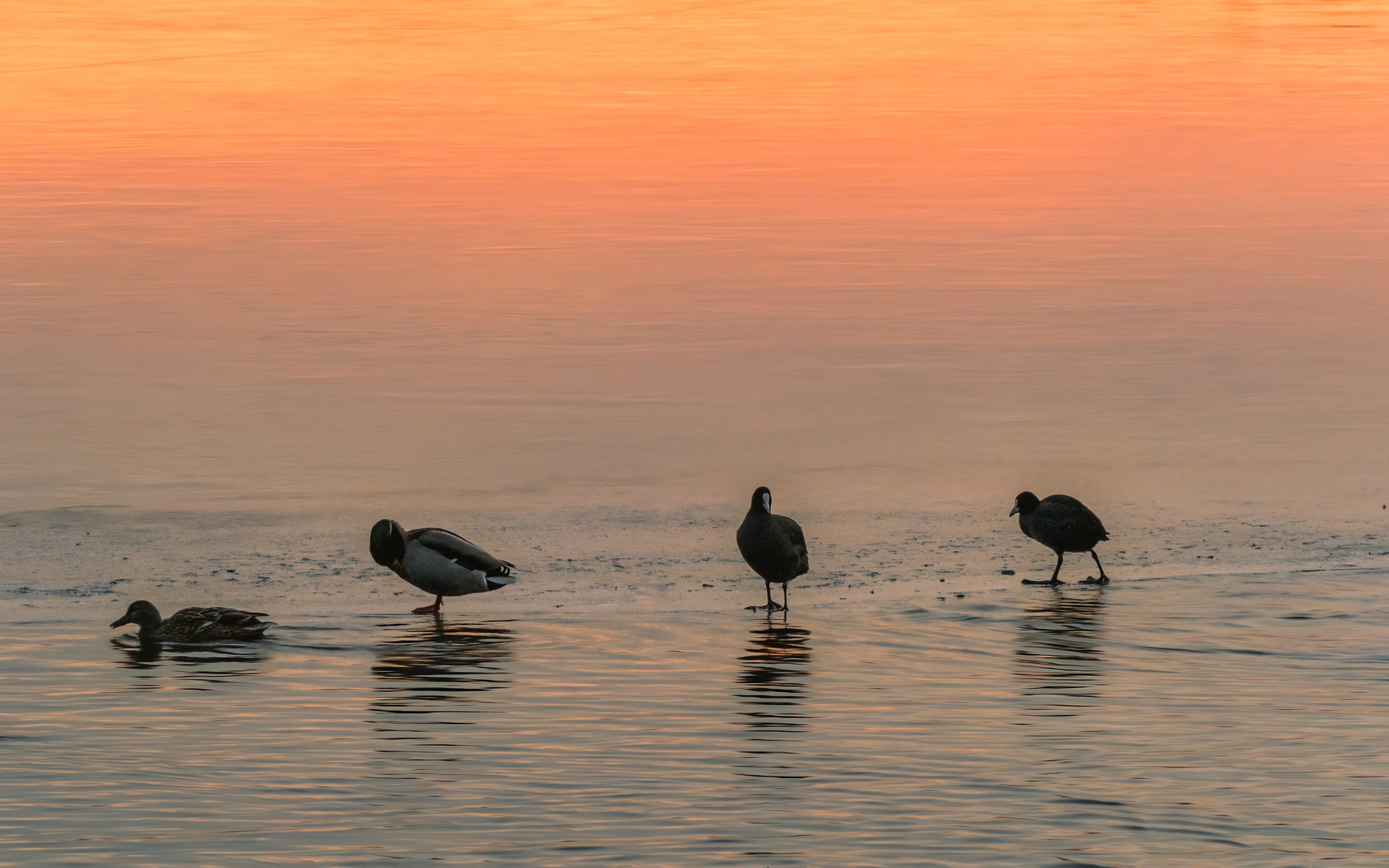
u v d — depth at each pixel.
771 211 40.09
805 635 14.41
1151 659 13.66
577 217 39.44
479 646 13.96
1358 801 10.37
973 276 33.47
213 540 17.34
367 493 19.38
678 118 53.88
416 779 10.70
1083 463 21.14
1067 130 52.16
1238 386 25.36
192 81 61.69
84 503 18.75
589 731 11.69
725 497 19.47
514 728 11.75
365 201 41.25
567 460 21.09
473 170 45.50
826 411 23.70
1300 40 73.25
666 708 12.26
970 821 10.01
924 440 22.22
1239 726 11.85
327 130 52.03
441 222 38.72
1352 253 35.66
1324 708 12.28
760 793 10.47
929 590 16.05
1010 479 20.44
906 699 12.51
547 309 30.31
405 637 14.22
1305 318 29.95
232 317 29.55
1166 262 34.84
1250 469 20.88
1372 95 58.62
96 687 12.63
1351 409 24.02
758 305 30.84
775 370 26.17
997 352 27.45
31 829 9.83
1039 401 24.38
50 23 77.00
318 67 65.25
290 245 36.03
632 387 25.06
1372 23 79.06
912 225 38.56
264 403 23.83
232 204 40.66
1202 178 44.72
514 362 26.50
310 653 13.67
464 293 31.59
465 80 61.88
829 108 55.97
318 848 9.57
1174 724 11.88
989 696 12.61
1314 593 15.84
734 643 14.14
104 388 24.58
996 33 75.88
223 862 9.37
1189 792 10.50
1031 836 9.78
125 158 47.31
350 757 11.09
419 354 27.06
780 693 12.66
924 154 48.19
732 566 16.83
